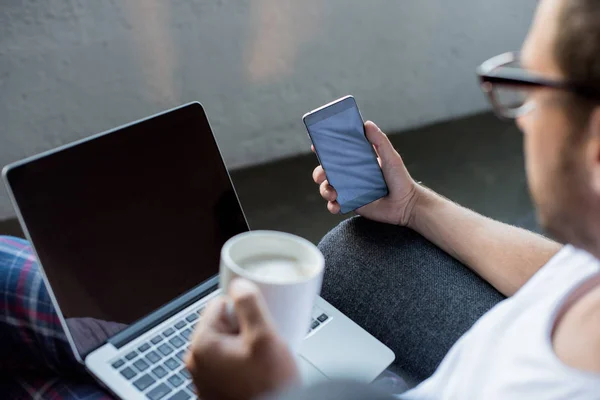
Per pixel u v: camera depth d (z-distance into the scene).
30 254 0.88
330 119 0.92
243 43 1.94
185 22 1.82
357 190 0.94
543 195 0.50
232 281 0.56
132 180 0.84
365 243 0.94
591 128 0.44
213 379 0.54
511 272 0.87
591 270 0.58
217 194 0.91
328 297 0.91
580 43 0.43
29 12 1.60
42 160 0.76
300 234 1.93
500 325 0.62
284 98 2.12
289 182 2.12
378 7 2.13
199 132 0.91
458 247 0.92
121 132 0.84
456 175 2.25
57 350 0.83
